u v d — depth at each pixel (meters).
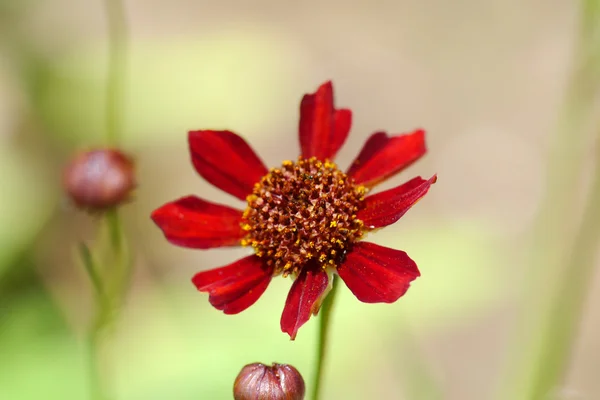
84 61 0.36
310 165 0.22
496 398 0.27
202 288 0.22
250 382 0.21
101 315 0.25
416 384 0.28
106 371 0.28
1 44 0.38
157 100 0.34
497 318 0.34
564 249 0.26
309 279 0.22
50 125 0.34
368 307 0.28
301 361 0.28
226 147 0.22
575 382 0.33
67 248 0.32
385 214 0.21
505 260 0.32
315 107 0.23
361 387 0.32
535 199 0.40
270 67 0.37
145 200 0.36
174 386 0.28
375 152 0.22
